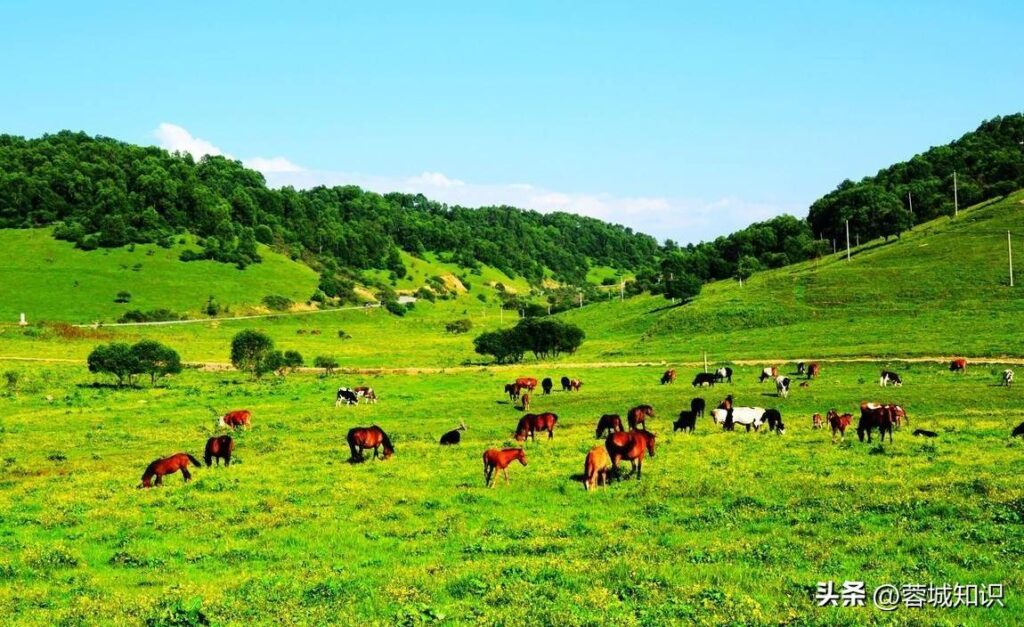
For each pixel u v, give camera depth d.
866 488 24.80
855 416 48.12
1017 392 52.94
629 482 27.91
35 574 18.80
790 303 125.62
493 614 14.08
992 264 126.81
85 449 43.44
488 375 80.94
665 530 21.00
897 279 128.25
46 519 25.31
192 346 126.94
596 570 16.88
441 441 40.75
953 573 16.20
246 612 14.84
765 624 13.41
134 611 15.05
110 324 163.62
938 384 59.88
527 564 17.61
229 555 20.09
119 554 20.25
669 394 60.75
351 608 14.88
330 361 96.06
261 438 45.47
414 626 13.55
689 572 16.66
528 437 43.03
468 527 22.48
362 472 32.47
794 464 30.36
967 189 191.75
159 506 27.06
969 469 27.31
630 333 140.00
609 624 13.32
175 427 50.72
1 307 170.12
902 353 79.12
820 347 90.94
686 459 32.34
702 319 124.12
